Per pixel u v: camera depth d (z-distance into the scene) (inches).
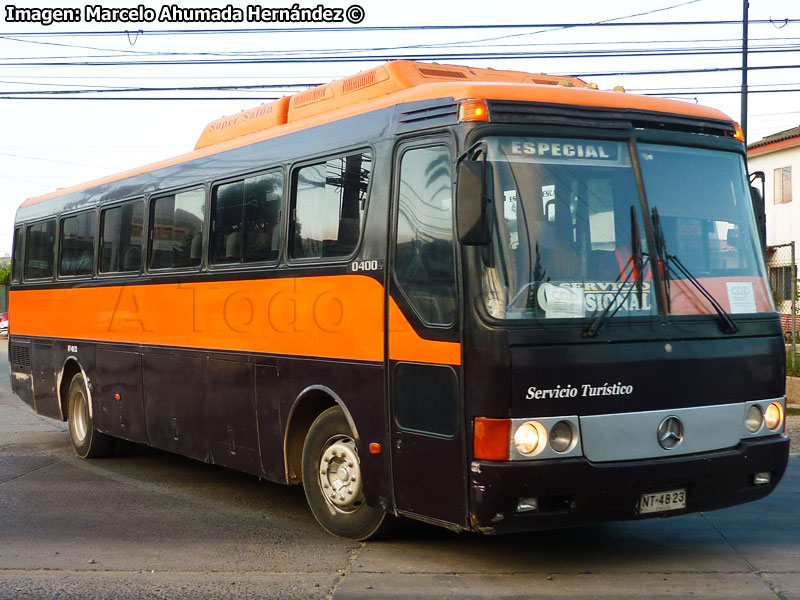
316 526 307.6
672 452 239.5
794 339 762.8
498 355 223.3
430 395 241.4
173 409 372.2
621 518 236.1
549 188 237.3
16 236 544.1
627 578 242.4
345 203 279.7
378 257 262.4
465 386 229.8
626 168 248.2
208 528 305.4
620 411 233.0
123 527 306.8
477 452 226.2
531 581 240.7
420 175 251.3
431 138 248.5
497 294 227.0
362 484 267.4
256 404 317.4
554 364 225.8
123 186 422.6
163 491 369.7
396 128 262.7
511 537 285.7
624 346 234.5
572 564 256.2
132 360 404.2
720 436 247.8
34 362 509.0
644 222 245.8
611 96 253.9
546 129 240.5
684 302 246.2
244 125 356.2
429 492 242.2
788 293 998.4
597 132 246.4
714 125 267.3
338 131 288.4
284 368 302.0
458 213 222.8
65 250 478.0
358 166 276.1
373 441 262.5
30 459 451.8
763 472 256.1
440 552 269.7
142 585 241.9
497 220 230.8
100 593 235.6
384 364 258.1
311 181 297.1
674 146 257.4
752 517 311.0
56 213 491.8
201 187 358.9
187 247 365.7
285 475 302.8
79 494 363.6
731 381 250.2
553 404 225.6
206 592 235.1
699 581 239.1
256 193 325.7
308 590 235.6
